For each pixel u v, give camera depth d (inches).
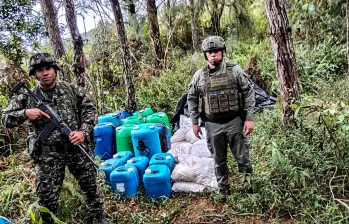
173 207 116.5
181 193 124.8
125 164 130.8
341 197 102.8
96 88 211.3
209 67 107.9
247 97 105.2
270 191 106.7
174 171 128.3
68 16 158.7
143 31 327.0
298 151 120.3
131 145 154.0
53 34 177.6
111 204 120.0
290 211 103.0
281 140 129.6
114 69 247.8
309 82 208.1
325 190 107.3
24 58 215.6
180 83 241.1
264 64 238.4
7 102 187.3
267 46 295.6
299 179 106.2
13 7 199.8
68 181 119.2
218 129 108.5
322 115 112.9
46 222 94.5
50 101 91.6
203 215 109.6
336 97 173.3
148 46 318.3
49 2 175.5
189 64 262.7
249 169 112.9
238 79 104.5
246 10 326.3
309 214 96.3
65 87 94.6
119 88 244.1
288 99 139.9
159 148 148.2
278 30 135.9
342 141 116.0
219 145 111.1
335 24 258.1
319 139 120.2
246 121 105.6
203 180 124.9
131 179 121.6
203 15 366.0
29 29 207.2
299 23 270.5
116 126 175.3
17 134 189.9
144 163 132.3
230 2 327.0
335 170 110.4
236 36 331.6
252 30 330.0
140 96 231.5
